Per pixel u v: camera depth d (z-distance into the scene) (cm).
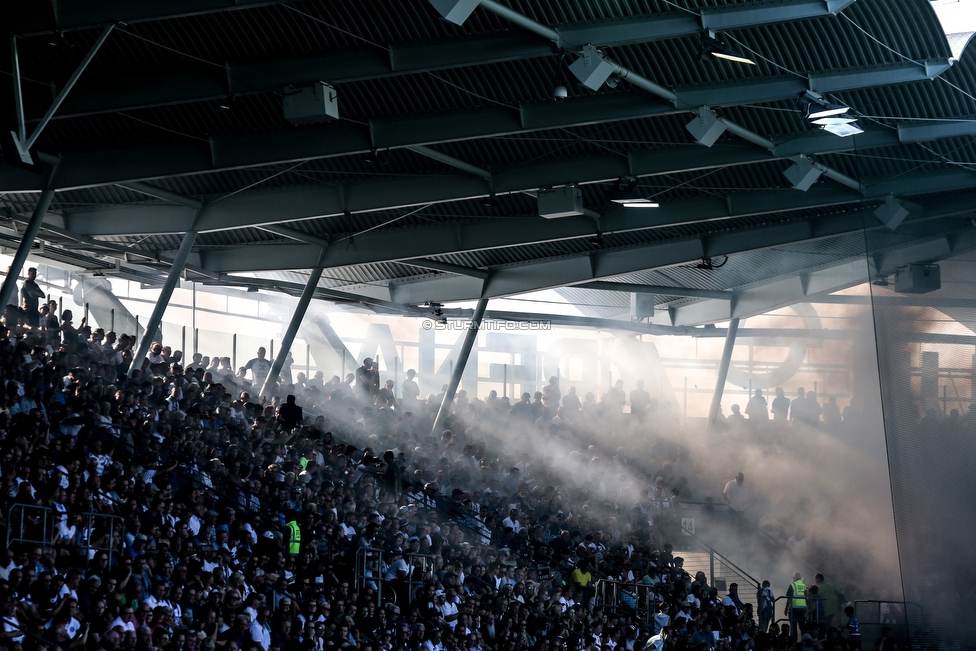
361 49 1681
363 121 1928
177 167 1984
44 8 1489
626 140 2150
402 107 1908
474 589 2295
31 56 1666
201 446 2017
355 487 2364
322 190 2350
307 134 1952
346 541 2053
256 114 1925
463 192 2281
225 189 2388
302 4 1582
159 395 2278
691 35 1717
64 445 1675
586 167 2239
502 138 2159
